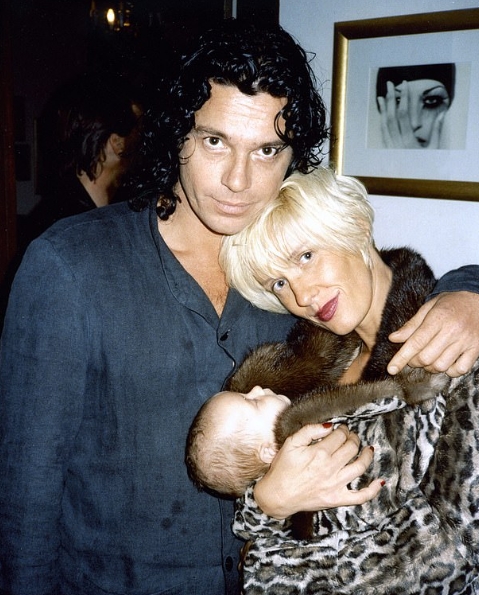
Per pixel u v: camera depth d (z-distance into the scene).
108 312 1.27
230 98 1.09
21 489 1.22
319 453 1.22
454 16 1.85
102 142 2.09
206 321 1.36
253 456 1.36
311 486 1.21
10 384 1.23
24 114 4.66
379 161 2.12
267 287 1.36
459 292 1.22
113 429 1.31
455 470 1.16
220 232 1.24
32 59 4.62
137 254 1.31
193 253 1.37
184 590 1.38
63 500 1.38
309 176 1.28
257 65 1.07
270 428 1.36
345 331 1.29
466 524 1.15
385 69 2.05
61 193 2.11
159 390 1.33
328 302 1.27
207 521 1.39
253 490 1.28
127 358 1.29
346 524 1.26
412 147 2.03
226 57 1.06
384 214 2.17
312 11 2.23
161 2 2.70
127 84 2.17
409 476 1.21
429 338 1.12
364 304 1.28
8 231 3.26
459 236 2.00
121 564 1.34
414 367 1.15
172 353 1.32
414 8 1.95
